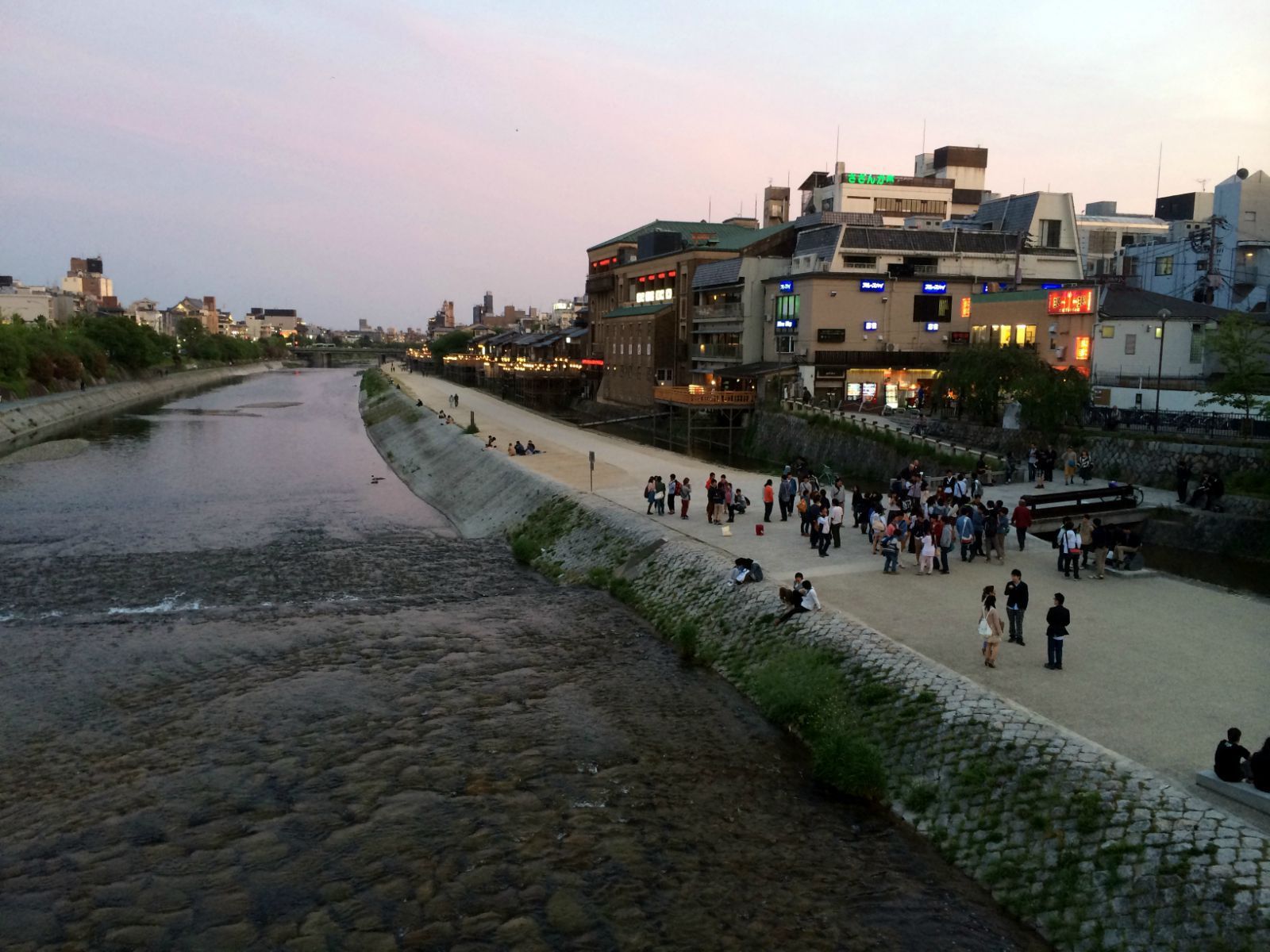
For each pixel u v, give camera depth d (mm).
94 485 59594
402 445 82250
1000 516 30234
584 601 32969
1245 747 16406
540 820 17828
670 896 15281
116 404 131375
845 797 18344
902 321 71938
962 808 16578
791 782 19047
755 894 15227
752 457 70688
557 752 20750
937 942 13789
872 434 56562
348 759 20578
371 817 18109
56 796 19016
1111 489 37594
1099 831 14547
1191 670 20375
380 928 14734
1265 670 20375
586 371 122562
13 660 26906
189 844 17234
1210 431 43812
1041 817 15383
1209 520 36344
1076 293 57719
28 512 50156
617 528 38188
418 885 15883
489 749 21000
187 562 39156
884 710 19828
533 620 30781
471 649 27891
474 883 15875
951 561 30719
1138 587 27391
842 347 71125
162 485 60250
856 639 22500
